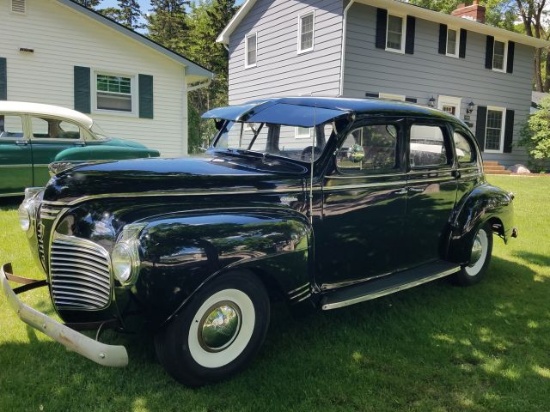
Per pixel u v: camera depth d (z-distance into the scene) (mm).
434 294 4551
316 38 14297
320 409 2609
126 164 3025
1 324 3479
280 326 3660
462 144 4559
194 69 13469
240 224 2764
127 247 2400
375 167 3635
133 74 12711
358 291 3510
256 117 3523
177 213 2723
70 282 2711
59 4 11492
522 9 28844
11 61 11180
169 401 2627
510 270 5387
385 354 3264
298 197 3205
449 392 2840
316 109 3395
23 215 3320
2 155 7270
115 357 2346
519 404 2732
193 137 19172
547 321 3955
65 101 11891
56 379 2799
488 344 3494
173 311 2518
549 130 16406
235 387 2785
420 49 15242
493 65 17406
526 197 10148
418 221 4051
